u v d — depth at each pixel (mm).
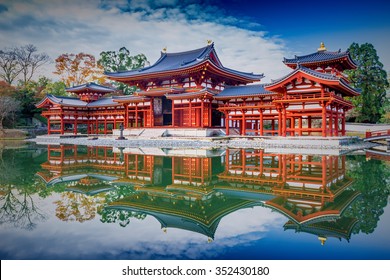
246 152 24672
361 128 47000
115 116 51062
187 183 12703
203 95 36781
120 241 6527
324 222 7422
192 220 7863
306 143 27938
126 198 10250
